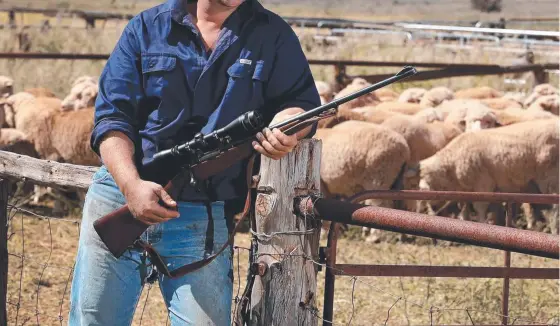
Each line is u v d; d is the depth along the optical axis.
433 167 10.33
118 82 3.39
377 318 6.68
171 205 3.16
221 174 3.39
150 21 3.42
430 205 10.59
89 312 3.42
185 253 3.39
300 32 21.89
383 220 3.06
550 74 20.08
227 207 3.50
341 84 15.59
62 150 11.09
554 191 10.47
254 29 3.40
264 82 3.40
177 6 3.40
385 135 10.01
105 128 3.31
